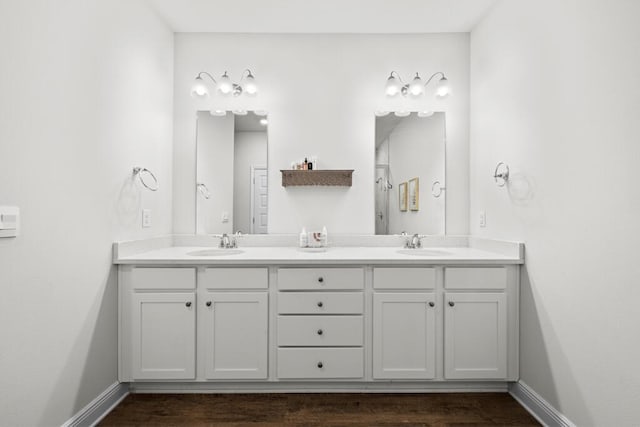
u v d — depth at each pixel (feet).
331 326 6.33
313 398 6.32
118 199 6.23
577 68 4.94
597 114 4.58
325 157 8.41
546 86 5.63
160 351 6.25
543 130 5.71
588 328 4.76
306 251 7.49
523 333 6.26
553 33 5.45
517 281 6.39
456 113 8.39
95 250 5.59
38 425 4.45
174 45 8.32
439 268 6.39
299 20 7.85
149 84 7.27
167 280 6.26
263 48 8.35
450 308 6.35
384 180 8.39
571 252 5.06
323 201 8.42
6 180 3.93
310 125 8.39
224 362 6.30
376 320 6.34
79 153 5.17
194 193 8.39
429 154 8.41
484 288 6.36
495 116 7.26
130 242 6.49
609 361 4.42
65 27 4.84
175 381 6.40
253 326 6.31
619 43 4.24
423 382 6.55
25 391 4.24
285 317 6.31
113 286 6.14
